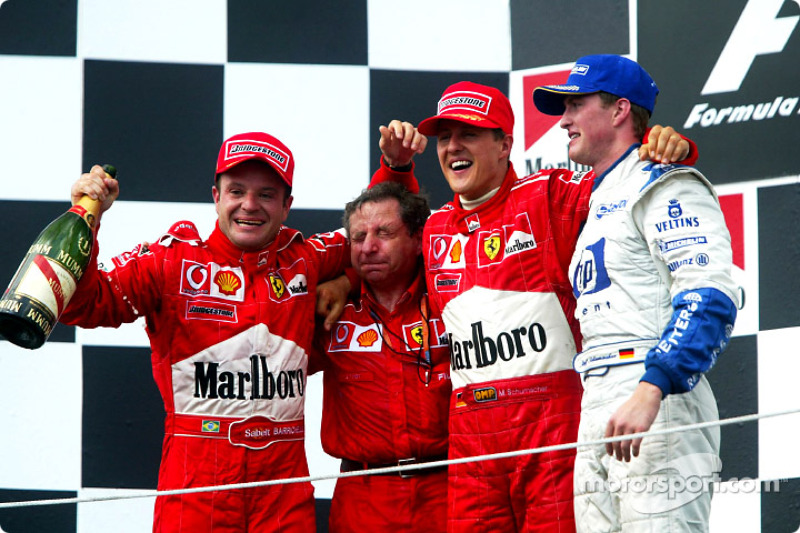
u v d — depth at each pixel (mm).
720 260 8984
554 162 14734
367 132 15039
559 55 14859
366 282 12273
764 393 13195
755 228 13477
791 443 12977
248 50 15070
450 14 15211
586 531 9609
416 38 15195
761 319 13305
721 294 8828
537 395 10570
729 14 13961
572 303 10750
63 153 14680
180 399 11219
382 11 15203
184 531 10945
